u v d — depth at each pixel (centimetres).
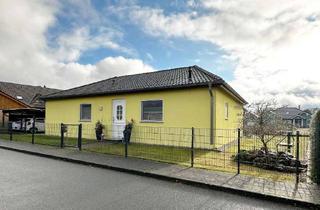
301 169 727
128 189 588
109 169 798
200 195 560
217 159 922
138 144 1344
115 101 1560
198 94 1248
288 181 642
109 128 1570
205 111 1221
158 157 959
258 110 977
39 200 497
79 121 1730
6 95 2873
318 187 592
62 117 1838
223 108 1391
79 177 689
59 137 1698
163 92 1359
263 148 896
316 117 632
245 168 782
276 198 531
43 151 1080
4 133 2078
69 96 1752
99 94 1599
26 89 3444
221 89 1323
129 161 875
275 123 934
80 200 503
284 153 842
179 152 1085
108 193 553
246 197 555
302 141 1011
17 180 641
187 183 645
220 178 664
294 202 513
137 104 1455
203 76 1327
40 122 2277
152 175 708
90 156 966
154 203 498
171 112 1324
